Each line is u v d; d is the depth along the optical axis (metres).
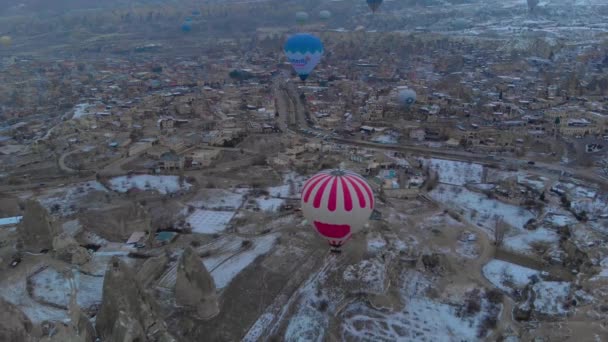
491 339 124.88
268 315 132.88
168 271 152.38
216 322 130.00
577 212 193.75
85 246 167.38
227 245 170.38
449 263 158.12
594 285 138.12
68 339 107.81
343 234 144.38
